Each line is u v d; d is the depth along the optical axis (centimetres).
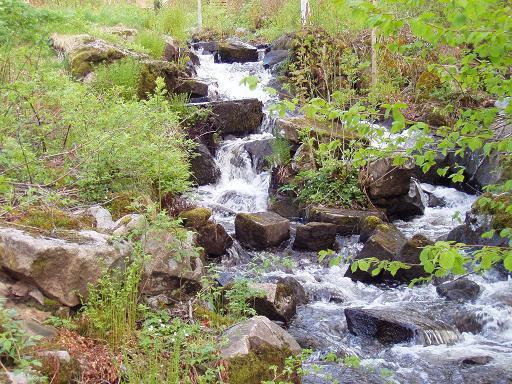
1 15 812
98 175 665
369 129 403
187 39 1823
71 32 1227
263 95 1400
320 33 1458
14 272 432
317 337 604
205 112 1103
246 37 1942
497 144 396
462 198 1081
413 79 1332
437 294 716
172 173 741
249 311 539
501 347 596
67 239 470
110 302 451
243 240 885
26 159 589
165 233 538
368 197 993
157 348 414
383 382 523
